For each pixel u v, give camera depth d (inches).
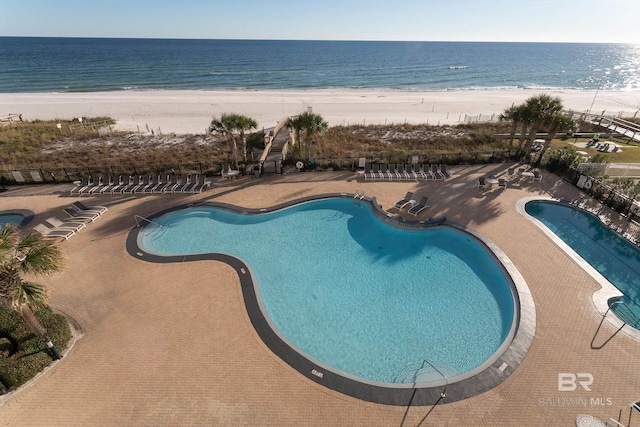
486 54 7465.6
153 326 450.9
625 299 516.7
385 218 716.0
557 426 337.7
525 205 771.4
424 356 427.5
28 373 370.9
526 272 549.6
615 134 1402.6
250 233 691.4
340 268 592.4
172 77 3385.8
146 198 812.6
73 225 683.4
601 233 685.3
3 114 1801.2
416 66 4783.5
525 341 427.5
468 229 666.8
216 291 514.6
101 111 1877.5
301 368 395.2
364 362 420.2
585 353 412.2
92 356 407.5
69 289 517.0
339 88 2987.2
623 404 356.5
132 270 559.8
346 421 342.0
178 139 1380.4
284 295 529.0
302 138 1267.2
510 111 1005.8
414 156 970.1
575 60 6781.5
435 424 339.6
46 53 5718.5
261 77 3503.9
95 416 343.6
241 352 414.3
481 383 378.0
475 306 508.1
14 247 351.3
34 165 1074.1
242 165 1003.9
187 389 370.3
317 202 804.0
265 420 341.7
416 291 538.9
